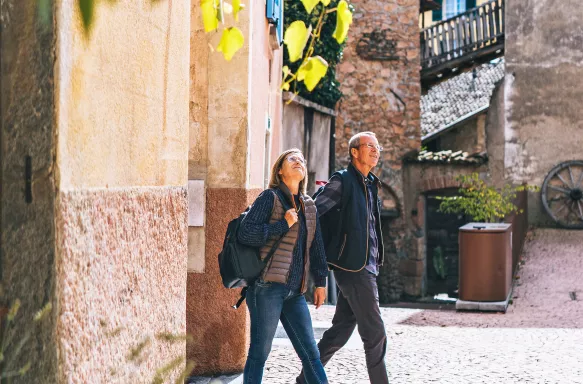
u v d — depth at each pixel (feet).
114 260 9.82
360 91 73.61
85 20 6.81
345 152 73.46
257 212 16.11
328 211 18.12
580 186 64.90
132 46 10.60
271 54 29.60
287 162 16.57
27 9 8.11
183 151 13.23
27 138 8.20
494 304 38.14
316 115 51.60
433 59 75.61
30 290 8.24
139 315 10.75
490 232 38.47
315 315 34.88
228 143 21.62
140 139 10.97
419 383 21.70
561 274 48.03
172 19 12.56
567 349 27.17
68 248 8.40
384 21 73.31
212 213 21.72
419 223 72.69
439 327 32.63
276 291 16.16
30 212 8.23
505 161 67.15
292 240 16.33
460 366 24.14
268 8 26.00
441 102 81.87
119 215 10.04
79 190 8.75
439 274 85.71
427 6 81.35
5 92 8.21
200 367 21.88
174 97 12.72
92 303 9.07
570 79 65.41
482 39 73.56
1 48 8.17
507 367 24.04
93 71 9.14
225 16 21.47
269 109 29.40
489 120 71.20
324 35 49.96
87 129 8.98
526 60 66.59
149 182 11.41
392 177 73.15
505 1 67.82
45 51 8.11
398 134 73.31
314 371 16.49
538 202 64.95
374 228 18.56
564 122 65.51
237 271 15.98
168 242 12.20
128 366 10.29
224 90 21.61
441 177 71.82
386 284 73.31
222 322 21.86
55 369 8.16
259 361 16.21
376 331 18.08
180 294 12.86
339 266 18.01
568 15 65.31
